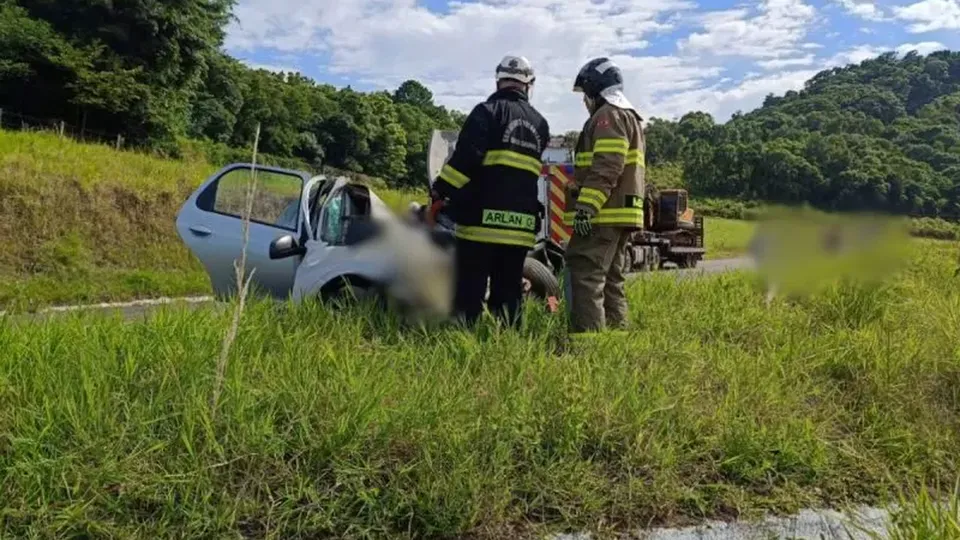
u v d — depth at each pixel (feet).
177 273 41.57
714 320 18.99
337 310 16.43
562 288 19.19
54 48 107.96
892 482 11.22
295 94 196.54
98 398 10.28
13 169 42.24
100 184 45.16
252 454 9.68
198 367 11.57
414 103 332.39
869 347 16.05
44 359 11.76
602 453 11.22
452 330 15.57
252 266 19.76
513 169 16.25
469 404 11.43
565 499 10.25
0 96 107.45
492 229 16.20
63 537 8.54
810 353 16.24
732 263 27.76
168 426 10.16
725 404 12.59
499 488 10.00
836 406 13.79
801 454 11.72
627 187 16.72
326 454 9.98
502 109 16.20
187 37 123.03
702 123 95.30
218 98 165.78
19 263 37.73
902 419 13.34
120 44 117.50
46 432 9.53
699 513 10.55
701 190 61.57
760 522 10.49
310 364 12.30
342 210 19.06
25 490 8.79
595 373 13.14
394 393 11.45
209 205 20.84
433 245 17.17
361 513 9.49
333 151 205.77
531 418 11.25
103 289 35.47
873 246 20.40
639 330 17.76
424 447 10.21
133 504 9.03
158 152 108.88
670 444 11.26
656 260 55.06
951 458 12.42
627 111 16.58
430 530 9.39
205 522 8.87
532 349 14.34
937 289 23.53
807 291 20.63
